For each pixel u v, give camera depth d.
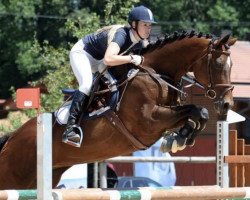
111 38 11.21
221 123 11.77
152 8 56.75
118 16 24.17
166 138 11.11
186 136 10.84
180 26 55.88
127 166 27.81
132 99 11.05
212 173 26.28
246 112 26.73
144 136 11.12
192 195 10.04
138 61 11.11
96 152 11.48
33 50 26.06
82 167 15.50
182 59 11.31
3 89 55.34
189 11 57.47
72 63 11.59
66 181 15.18
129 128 11.13
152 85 11.02
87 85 11.36
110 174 17.23
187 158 15.24
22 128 12.13
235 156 11.72
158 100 11.03
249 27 55.94
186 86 11.55
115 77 11.35
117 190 9.66
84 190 9.44
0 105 43.84
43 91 26.91
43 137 8.85
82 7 53.88
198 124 10.80
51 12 53.69
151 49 11.39
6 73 55.09
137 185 21.88
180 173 27.08
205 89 11.29
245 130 26.81
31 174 12.02
